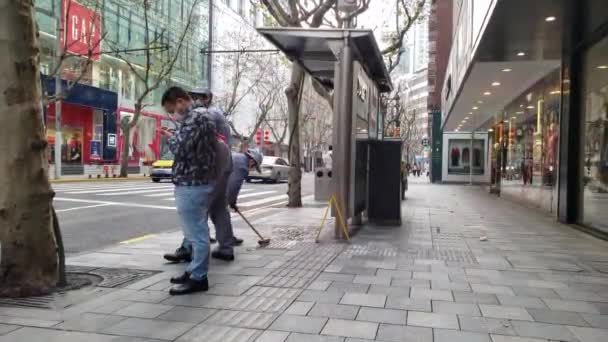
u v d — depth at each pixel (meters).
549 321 3.94
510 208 14.30
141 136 35.50
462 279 5.30
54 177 26.02
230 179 7.11
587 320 3.98
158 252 6.66
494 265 6.06
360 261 6.18
